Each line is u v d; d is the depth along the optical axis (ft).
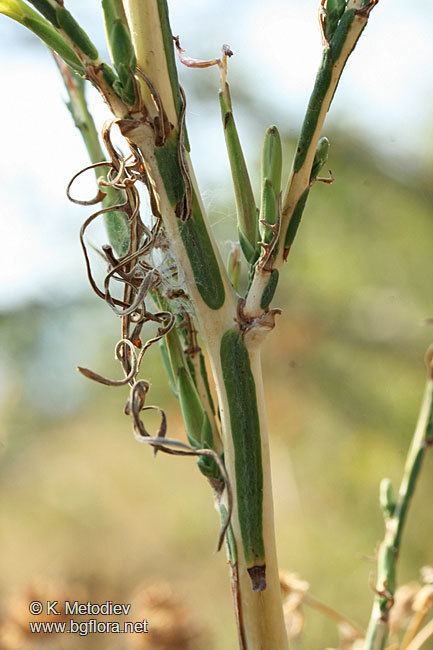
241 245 0.66
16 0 0.64
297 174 0.65
